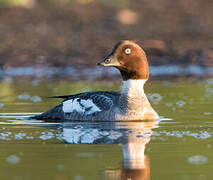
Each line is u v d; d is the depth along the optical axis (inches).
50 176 293.3
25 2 1082.7
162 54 931.3
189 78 790.5
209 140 377.1
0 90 676.1
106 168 308.3
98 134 398.6
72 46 938.7
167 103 565.9
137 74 451.2
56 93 639.8
